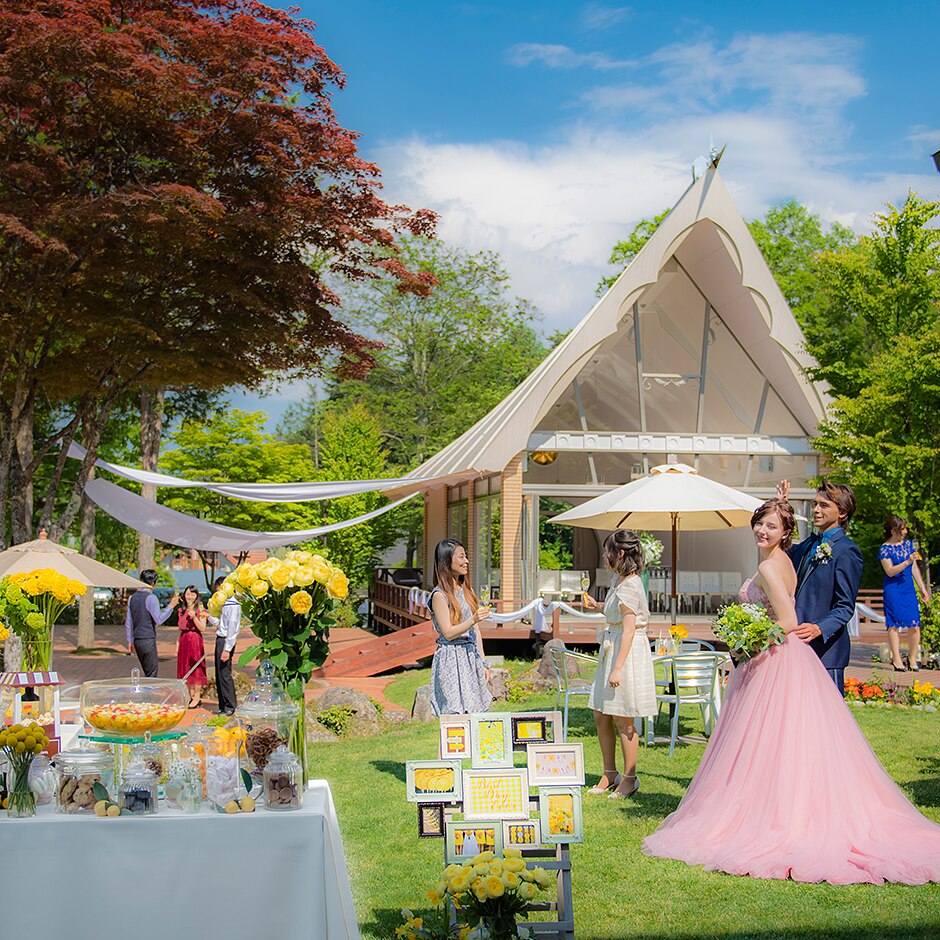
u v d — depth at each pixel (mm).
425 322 43062
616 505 11133
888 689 11930
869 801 5984
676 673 9406
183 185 12961
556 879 4801
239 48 13258
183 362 13781
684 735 10320
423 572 29922
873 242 20891
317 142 14070
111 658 21438
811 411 21844
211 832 3801
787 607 6336
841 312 30484
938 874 5406
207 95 13375
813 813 5922
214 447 31359
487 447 20375
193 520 15953
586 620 20516
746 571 23531
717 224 20938
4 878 3688
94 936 3707
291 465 32125
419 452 41406
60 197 12898
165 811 3912
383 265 15383
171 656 22234
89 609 23453
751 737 6203
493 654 20000
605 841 6375
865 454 17625
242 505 31312
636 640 7586
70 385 14484
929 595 16219
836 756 6035
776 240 39125
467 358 43719
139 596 13250
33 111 13242
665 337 22047
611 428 21625
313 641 4754
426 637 18406
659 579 21859
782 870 5590
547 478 21359
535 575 20969
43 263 12828
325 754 10008
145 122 13203
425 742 10359
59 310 13445
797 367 21594
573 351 20812
